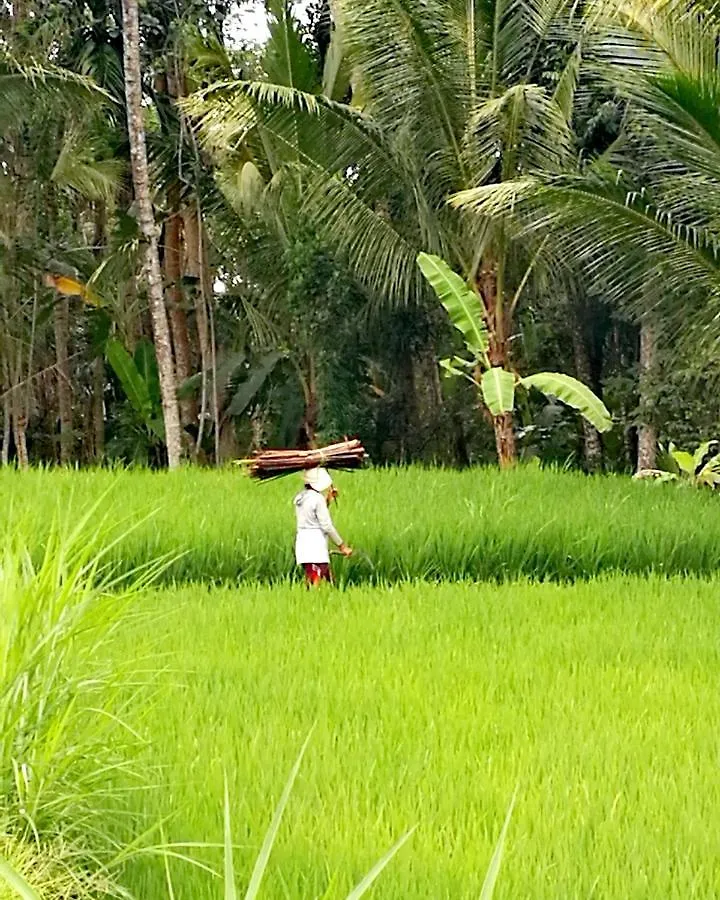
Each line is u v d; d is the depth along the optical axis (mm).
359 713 5949
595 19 13984
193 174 21109
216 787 4820
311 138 17531
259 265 22719
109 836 4250
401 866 4043
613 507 12617
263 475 9734
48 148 22000
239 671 6883
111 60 20766
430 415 25516
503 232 17484
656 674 6863
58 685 4344
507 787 4895
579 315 23453
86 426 28094
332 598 9273
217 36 21688
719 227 13984
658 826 4508
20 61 19797
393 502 12516
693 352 15688
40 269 21391
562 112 17531
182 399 21828
